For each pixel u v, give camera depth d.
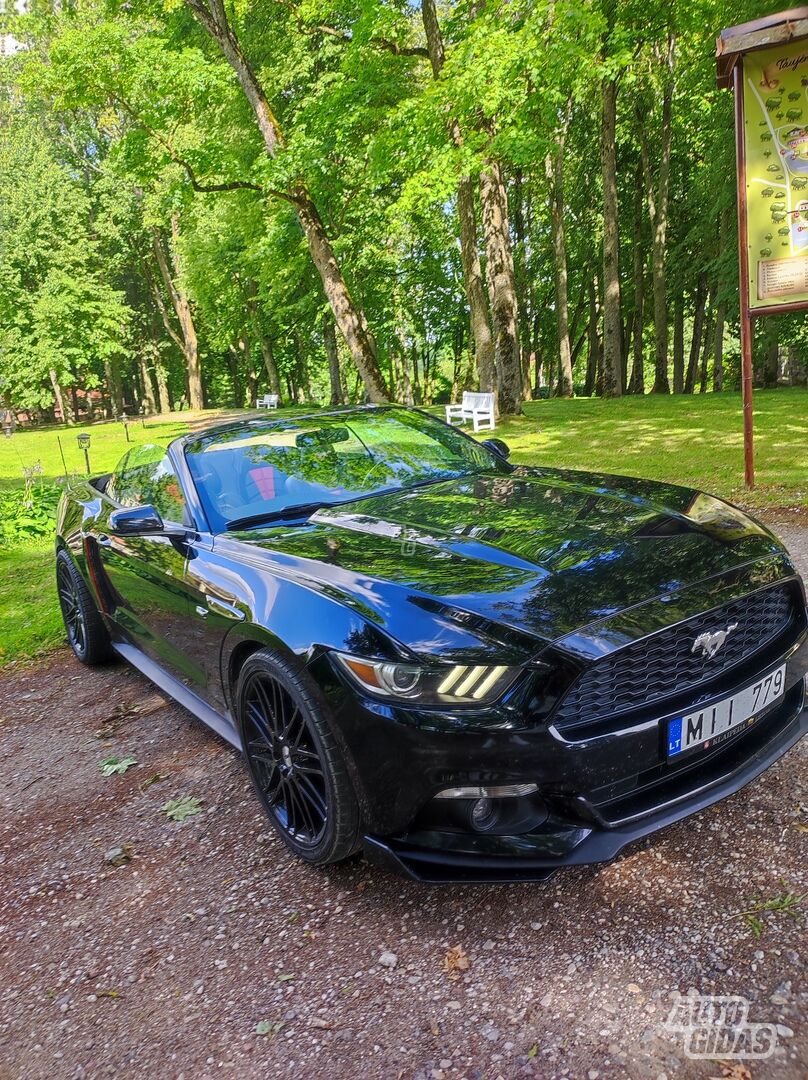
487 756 1.88
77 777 3.28
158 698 4.04
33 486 9.87
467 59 10.75
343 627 2.11
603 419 13.88
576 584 2.14
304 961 2.04
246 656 2.64
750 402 6.40
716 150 18.61
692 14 14.64
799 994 1.70
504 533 2.52
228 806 2.87
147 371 46.44
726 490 6.52
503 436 12.84
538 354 36.66
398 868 2.03
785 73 5.59
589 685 1.93
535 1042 1.68
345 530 2.77
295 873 2.41
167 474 3.55
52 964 2.18
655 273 23.11
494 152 11.22
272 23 16.53
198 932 2.22
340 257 21.95
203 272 29.88
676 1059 1.58
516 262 28.88
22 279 35.41
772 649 2.30
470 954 1.97
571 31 10.73
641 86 22.12
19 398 37.47
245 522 3.05
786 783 2.48
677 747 2.02
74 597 4.59
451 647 1.95
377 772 2.01
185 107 13.93
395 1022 1.79
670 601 2.06
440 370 51.00
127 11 14.78
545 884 2.18
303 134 13.54
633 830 1.97
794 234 5.88
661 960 1.85
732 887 2.05
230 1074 1.72
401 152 12.24
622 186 27.94
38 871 2.64
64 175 34.53
